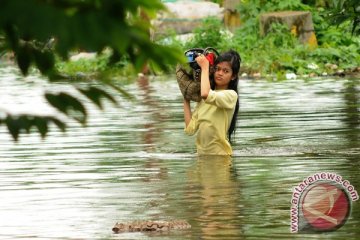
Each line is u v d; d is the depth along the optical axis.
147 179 11.77
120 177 11.95
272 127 16.78
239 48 35.81
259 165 12.69
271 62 32.09
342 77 29.86
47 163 13.20
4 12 3.76
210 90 13.72
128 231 8.84
